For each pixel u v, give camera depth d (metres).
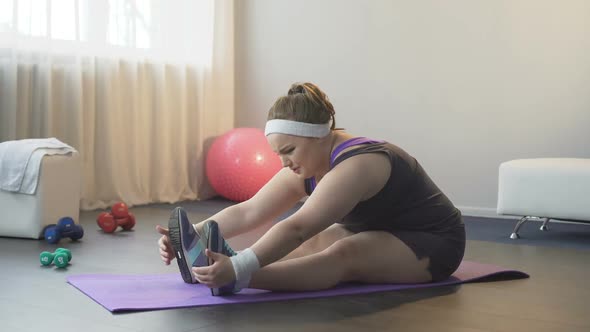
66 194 3.79
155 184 5.60
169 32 5.63
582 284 2.70
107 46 5.07
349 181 2.15
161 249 2.37
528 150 5.08
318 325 1.98
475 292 2.46
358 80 5.70
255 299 2.21
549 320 2.12
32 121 4.66
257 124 6.24
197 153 5.93
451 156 5.34
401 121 5.54
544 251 3.58
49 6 4.62
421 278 2.47
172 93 5.73
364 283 2.48
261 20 6.14
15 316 2.05
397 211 2.40
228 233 2.45
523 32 5.04
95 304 2.19
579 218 3.98
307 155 2.24
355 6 5.68
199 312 2.08
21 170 3.60
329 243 2.53
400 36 5.50
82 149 4.89
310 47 5.92
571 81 4.92
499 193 4.21
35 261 3.03
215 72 6.14
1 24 4.37
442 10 5.31
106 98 5.06
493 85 5.16
